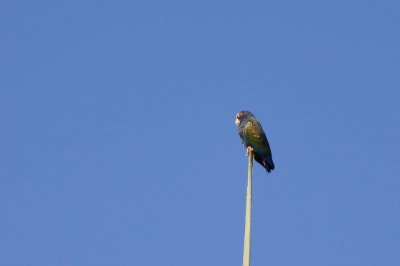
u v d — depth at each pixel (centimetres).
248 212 973
